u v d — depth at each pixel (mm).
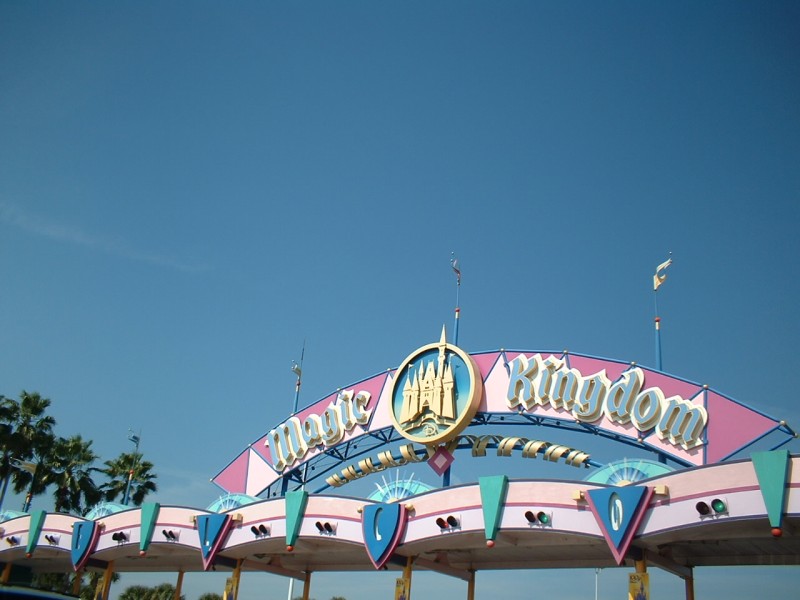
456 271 51375
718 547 35562
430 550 40531
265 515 43156
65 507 75312
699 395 38625
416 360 47906
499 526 34969
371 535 38656
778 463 29188
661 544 34781
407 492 40031
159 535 47219
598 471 34281
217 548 44281
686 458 38031
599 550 38594
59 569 64938
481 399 44969
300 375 58406
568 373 42812
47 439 73812
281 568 50062
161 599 76500
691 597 37594
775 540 32594
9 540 56812
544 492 34594
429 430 45219
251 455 54406
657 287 43906
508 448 42562
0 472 71125
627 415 40406
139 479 81625
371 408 49062
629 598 32906
